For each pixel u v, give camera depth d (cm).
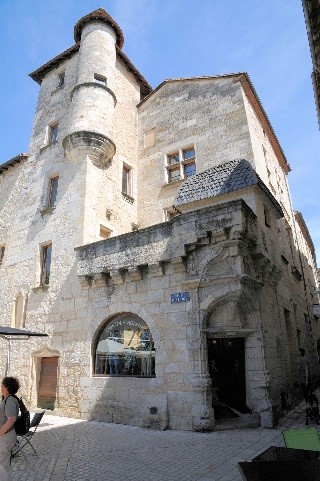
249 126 1367
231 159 1359
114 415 976
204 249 956
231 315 929
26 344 1301
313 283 2656
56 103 1730
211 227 934
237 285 894
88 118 1422
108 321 1112
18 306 1422
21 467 597
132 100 1797
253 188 1049
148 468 577
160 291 1003
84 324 1142
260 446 684
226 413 922
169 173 1585
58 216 1391
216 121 1469
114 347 1067
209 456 629
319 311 1888
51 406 1154
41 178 1577
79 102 1465
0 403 479
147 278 1044
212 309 927
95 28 1661
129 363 1020
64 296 1238
